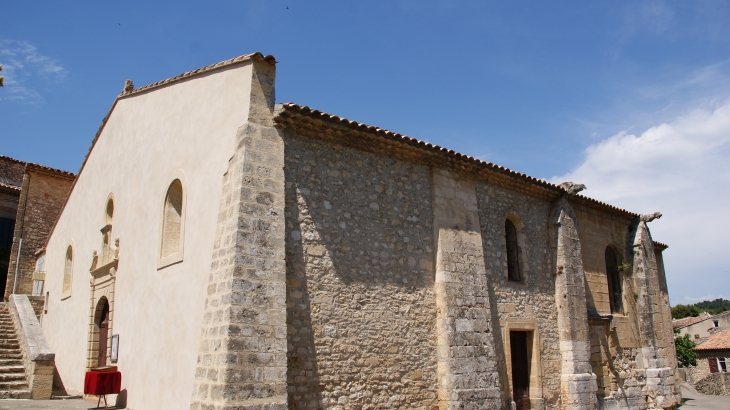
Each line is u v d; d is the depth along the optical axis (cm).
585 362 1441
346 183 1104
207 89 1132
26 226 2228
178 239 1174
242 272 890
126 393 1170
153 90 1369
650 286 1792
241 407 823
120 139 1526
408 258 1160
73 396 1412
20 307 1722
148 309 1151
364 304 1059
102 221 1551
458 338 1160
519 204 1467
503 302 1327
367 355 1034
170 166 1198
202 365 888
